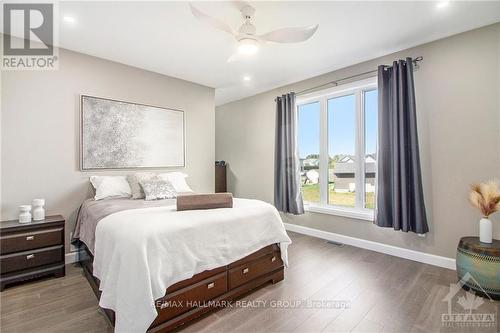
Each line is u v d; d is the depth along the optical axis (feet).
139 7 7.03
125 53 9.98
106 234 5.90
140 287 4.78
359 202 11.42
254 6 6.97
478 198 7.46
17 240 7.62
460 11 7.22
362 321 5.86
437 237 8.91
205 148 14.14
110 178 10.07
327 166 12.76
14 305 6.58
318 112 13.11
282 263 8.07
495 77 7.77
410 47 9.50
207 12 7.27
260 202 8.58
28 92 8.77
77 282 7.91
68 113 9.57
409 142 9.12
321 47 9.53
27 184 8.71
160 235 5.34
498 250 6.59
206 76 12.72
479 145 8.04
